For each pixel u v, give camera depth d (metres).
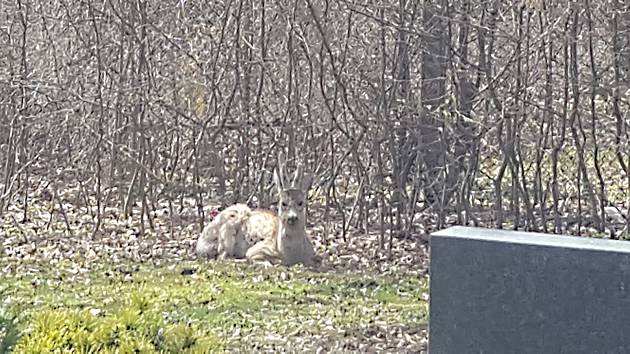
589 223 12.66
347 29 12.12
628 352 4.93
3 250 11.28
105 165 14.04
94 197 14.37
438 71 11.98
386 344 7.62
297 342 7.59
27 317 5.41
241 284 9.71
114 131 13.16
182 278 9.98
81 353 4.90
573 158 12.43
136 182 13.53
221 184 13.34
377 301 9.09
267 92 13.41
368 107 12.12
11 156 13.14
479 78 11.80
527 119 12.14
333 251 11.67
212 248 11.42
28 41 13.91
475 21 11.86
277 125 12.93
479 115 12.24
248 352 7.21
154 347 5.20
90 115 13.46
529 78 11.69
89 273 10.12
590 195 12.06
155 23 13.43
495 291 5.18
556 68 12.25
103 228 12.67
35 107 13.75
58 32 14.14
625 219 12.19
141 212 12.56
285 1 12.71
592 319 4.99
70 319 5.32
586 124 12.53
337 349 7.43
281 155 12.48
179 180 13.37
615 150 12.19
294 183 11.05
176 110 12.59
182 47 13.30
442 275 5.28
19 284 9.43
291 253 10.95
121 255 11.20
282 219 10.93
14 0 13.67
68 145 13.62
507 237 5.23
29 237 12.06
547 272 5.07
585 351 5.02
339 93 12.81
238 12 12.45
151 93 13.08
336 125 12.00
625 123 12.10
